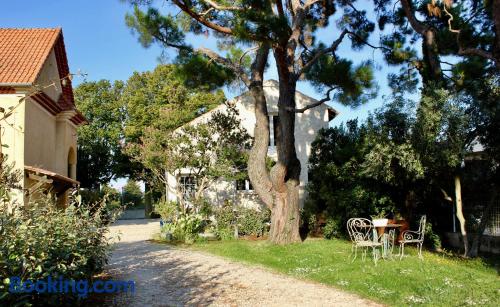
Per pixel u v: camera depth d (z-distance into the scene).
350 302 7.60
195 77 15.06
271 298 7.92
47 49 14.55
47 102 14.79
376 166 13.20
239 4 12.23
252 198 21.64
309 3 15.59
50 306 5.85
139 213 40.59
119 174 38.78
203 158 19.72
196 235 17.28
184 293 8.26
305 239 16.61
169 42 14.04
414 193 15.59
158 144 20.69
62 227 6.56
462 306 7.05
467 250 13.57
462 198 15.21
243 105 22.39
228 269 10.87
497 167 13.22
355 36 17.55
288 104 14.97
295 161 15.31
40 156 14.59
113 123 39.03
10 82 12.55
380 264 10.62
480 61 14.30
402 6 16.48
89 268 7.43
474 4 15.40
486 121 12.39
